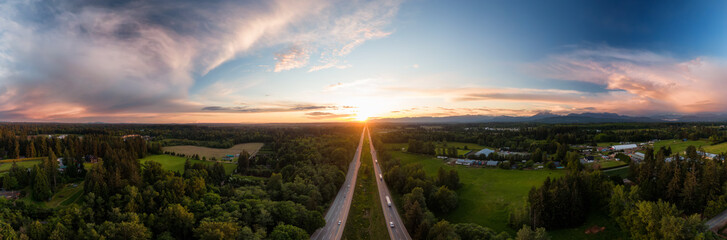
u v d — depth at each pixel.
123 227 92.31
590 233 100.50
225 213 104.12
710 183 99.75
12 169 142.75
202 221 99.62
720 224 92.88
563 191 108.69
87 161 189.62
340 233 114.31
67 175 150.00
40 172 129.38
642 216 87.25
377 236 113.31
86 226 95.62
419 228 104.75
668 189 107.06
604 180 119.00
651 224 83.50
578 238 99.50
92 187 119.69
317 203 134.62
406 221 120.00
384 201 148.75
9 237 84.25
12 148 196.88
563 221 105.62
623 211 95.69
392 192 162.75
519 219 110.06
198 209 111.50
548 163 189.25
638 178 127.62
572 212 105.31
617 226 99.62
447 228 95.31
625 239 93.44
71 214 99.50
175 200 115.12
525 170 186.62
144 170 141.88
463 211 131.12
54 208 116.69
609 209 105.88
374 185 176.50
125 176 133.62
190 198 118.88
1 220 92.50
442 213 132.38
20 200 115.38
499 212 124.75
